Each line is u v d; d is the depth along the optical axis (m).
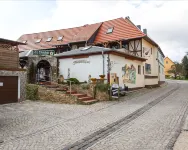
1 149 5.66
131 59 21.28
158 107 11.90
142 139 6.32
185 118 8.96
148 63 27.59
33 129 7.72
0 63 13.49
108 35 28.64
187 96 16.62
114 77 17.83
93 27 31.23
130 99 15.83
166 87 27.16
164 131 7.09
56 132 7.31
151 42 28.34
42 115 10.26
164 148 5.50
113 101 14.98
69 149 5.65
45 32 37.97
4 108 12.08
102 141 6.26
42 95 15.20
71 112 11.05
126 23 28.98
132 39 26.06
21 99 14.70
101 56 17.81
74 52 20.14
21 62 22.45
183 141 6.03
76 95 14.26
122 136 6.70
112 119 9.26
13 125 8.32
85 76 18.78
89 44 28.25
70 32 34.50
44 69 22.52
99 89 15.53
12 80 14.23
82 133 7.16
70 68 19.89
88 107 12.63
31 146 5.89
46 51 22.25
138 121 8.70
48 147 5.80
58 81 19.27
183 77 61.34
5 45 14.14
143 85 24.42
